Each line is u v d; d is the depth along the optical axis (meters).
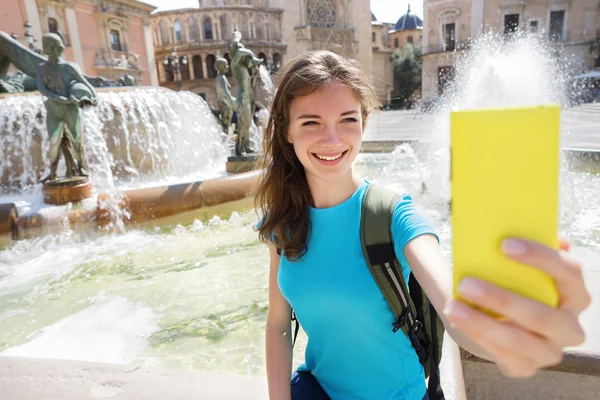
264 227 1.34
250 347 2.89
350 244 1.19
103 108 7.94
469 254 0.45
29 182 7.77
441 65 38.81
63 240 5.39
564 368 1.60
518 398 1.69
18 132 7.66
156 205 5.95
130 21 36.91
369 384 1.26
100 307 3.62
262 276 4.15
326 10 48.31
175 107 9.41
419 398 1.25
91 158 7.65
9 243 5.23
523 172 0.42
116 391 1.76
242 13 44.94
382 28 65.56
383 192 1.19
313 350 1.35
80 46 31.55
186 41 46.22
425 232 1.06
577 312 0.44
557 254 0.42
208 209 6.25
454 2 36.81
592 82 29.77
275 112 1.28
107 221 5.70
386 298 1.16
